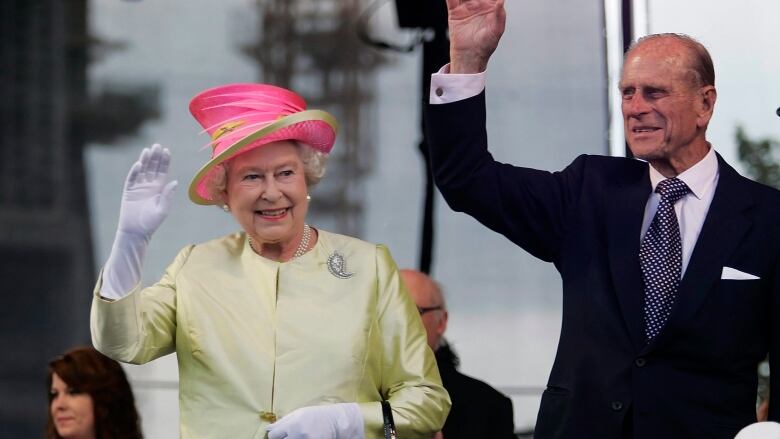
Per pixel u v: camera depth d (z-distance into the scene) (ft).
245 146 45.96
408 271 67.51
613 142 66.39
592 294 47.34
